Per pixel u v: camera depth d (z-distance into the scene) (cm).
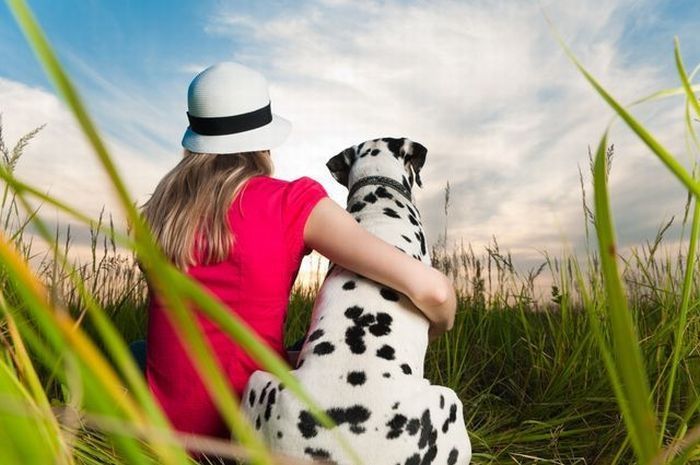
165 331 230
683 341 261
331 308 232
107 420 49
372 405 197
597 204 53
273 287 224
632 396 51
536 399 324
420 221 291
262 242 222
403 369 211
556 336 343
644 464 52
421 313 240
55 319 46
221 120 237
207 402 221
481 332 386
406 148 323
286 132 254
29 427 55
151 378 235
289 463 89
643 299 332
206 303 44
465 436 215
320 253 232
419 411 201
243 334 44
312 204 228
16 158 239
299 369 210
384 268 222
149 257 41
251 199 227
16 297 175
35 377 73
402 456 194
